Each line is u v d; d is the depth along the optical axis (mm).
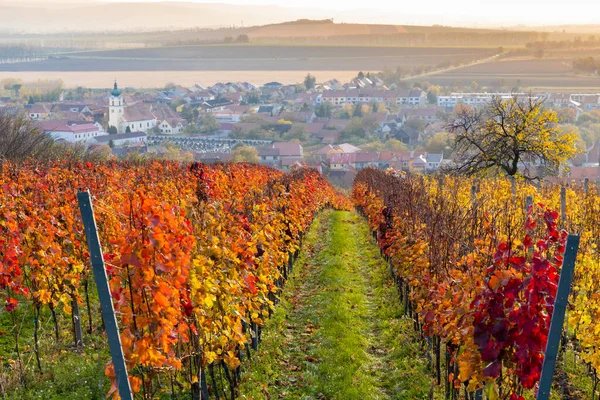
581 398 9953
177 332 7359
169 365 7445
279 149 166500
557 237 7129
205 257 8906
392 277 17672
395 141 187875
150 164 27062
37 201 12781
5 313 12062
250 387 10242
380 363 11773
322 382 10602
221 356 9203
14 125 33438
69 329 11906
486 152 34812
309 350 12242
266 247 12883
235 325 9289
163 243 6547
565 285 5629
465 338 7391
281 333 13258
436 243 11367
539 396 5754
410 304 14086
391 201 19797
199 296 8078
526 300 6727
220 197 16969
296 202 20922
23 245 10203
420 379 10648
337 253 22688
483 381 7332
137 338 6734
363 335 13281
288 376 11023
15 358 10297
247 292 10414
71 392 9375
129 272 6711
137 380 6551
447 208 13500
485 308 6852
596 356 8961
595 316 9219
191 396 9352
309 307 15375
